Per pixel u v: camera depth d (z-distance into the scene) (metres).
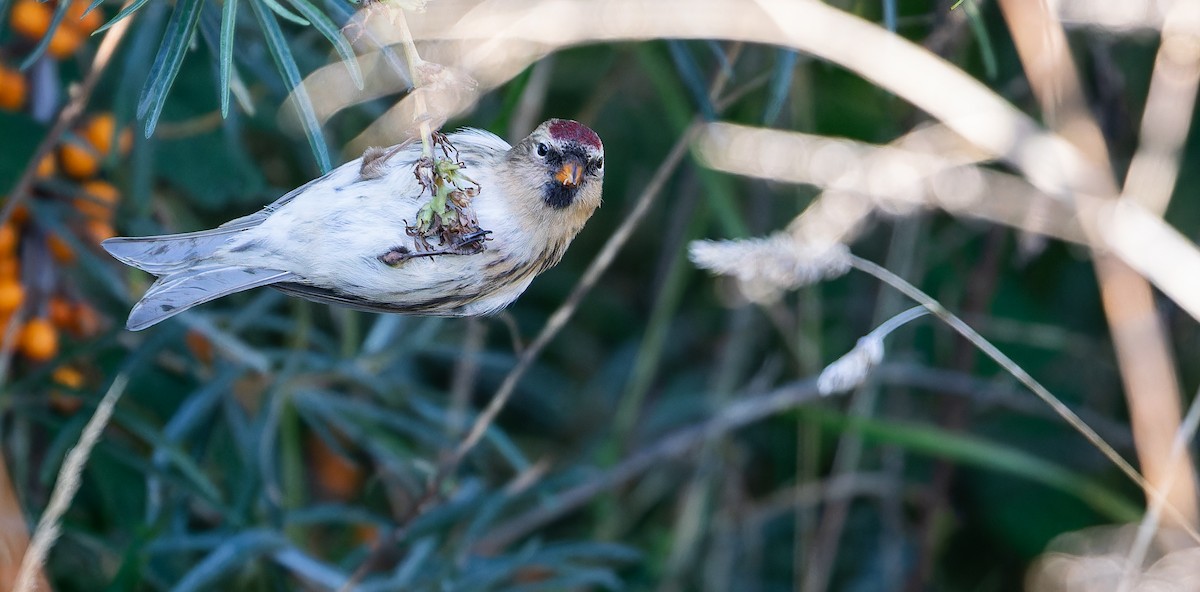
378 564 8.41
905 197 8.43
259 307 7.73
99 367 7.67
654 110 10.85
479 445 8.12
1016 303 10.52
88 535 7.08
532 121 9.31
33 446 7.52
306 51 7.70
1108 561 9.65
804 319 9.45
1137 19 7.92
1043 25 7.38
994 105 6.82
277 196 7.93
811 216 8.63
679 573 9.80
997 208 8.61
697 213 9.55
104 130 7.24
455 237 5.21
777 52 6.99
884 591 9.91
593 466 9.77
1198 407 6.66
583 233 11.27
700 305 11.33
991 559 10.43
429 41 7.51
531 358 6.91
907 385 10.41
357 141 8.04
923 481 10.73
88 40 7.40
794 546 10.60
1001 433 10.55
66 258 7.35
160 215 8.01
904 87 6.60
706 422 9.14
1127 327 7.81
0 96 7.03
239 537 6.89
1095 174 7.03
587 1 6.80
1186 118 7.85
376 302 5.50
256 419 7.29
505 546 9.59
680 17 6.62
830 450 10.47
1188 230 9.97
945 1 7.74
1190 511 7.89
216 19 5.40
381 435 7.83
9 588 5.61
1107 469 10.16
